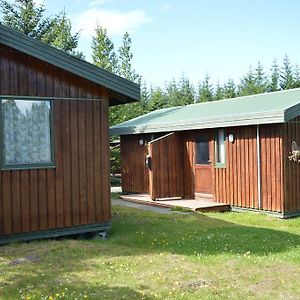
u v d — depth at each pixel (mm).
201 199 14617
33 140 8438
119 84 9133
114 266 6840
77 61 8688
